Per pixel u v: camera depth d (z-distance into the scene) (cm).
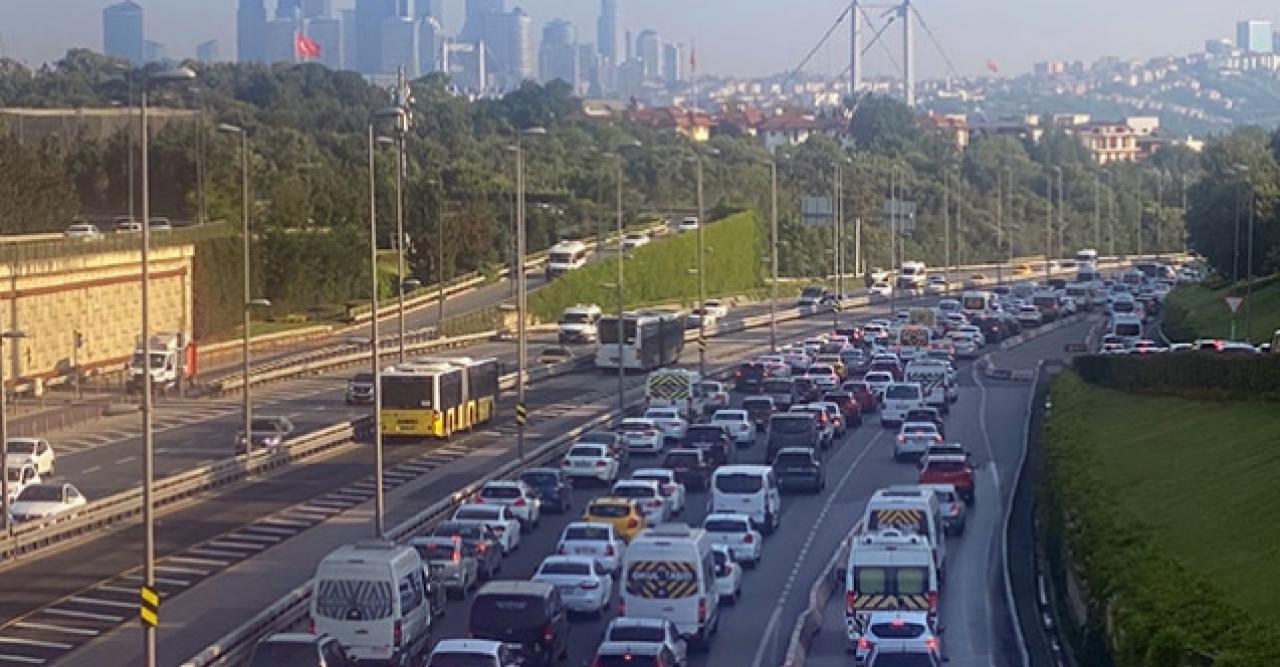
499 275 19012
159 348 11775
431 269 17912
